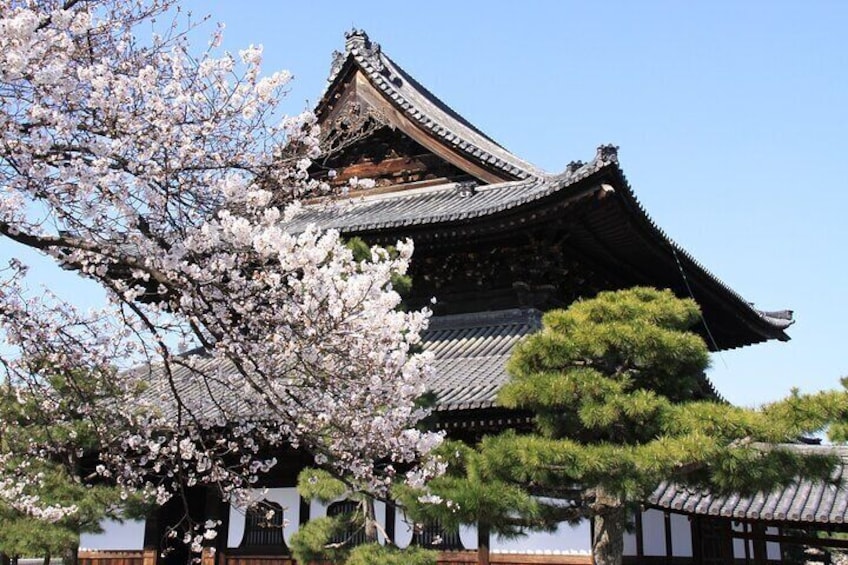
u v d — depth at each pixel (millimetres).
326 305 9664
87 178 8820
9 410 15164
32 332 10961
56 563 21781
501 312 22375
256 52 10641
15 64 7895
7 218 9234
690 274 25031
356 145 26172
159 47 10719
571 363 12438
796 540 19250
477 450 12523
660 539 19453
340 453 10805
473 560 16969
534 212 20156
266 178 11305
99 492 16281
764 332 30797
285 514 19172
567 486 12031
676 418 11344
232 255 9836
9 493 15570
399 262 10211
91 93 9492
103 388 13461
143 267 9586
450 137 24875
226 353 10102
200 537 13000
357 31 26422
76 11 10219
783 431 10969
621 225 21203
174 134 9922
